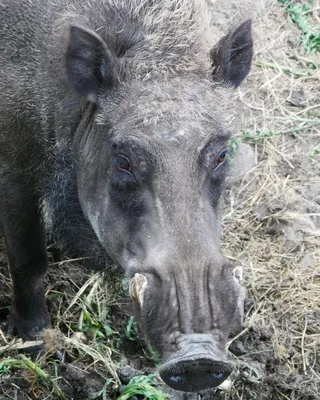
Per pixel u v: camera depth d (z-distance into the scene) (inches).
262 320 335.6
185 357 221.6
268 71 443.5
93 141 271.1
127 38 271.7
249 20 271.1
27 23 293.0
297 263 362.6
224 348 228.7
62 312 338.0
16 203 306.5
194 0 284.2
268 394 309.0
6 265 354.3
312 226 378.0
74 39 261.4
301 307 343.9
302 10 475.2
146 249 242.5
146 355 322.7
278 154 407.2
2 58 295.4
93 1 284.2
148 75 257.8
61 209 297.0
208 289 231.3
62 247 309.9
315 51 459.2
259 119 421.4
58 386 305.3
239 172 396.5
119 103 259.0
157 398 299.9
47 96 286.0
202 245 235.6
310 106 431.5
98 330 328.2
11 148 297.0
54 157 291.0
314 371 320.2
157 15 272.4
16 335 332.2
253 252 366.3
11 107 292.2
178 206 239.6
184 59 262.5
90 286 345.1
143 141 245.8
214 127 250.2
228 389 305.9
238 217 379.9
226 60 268.4
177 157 243.4
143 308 233.5
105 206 263.1
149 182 245.6
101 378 312.8
